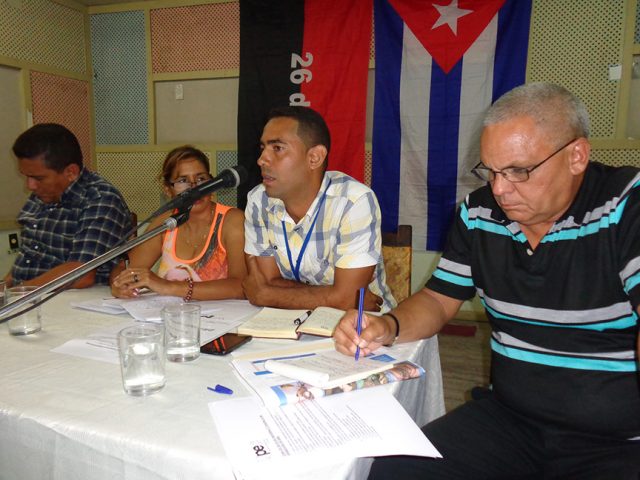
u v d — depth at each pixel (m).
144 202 3.95
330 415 0.74
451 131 3.13
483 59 3.01
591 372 0.96
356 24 3.24
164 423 0.72
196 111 3.79
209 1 3.57
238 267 1.71
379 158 3.31
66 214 1.94
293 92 3.41
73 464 0.72
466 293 1.23
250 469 0.61
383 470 0.93
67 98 3.71
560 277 0.99
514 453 1.01
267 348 1.06
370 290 1.57
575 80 2.94
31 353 1.02
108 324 1.24
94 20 3.86
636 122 2.89
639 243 0.88
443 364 2.66
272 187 1.44
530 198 0.92
